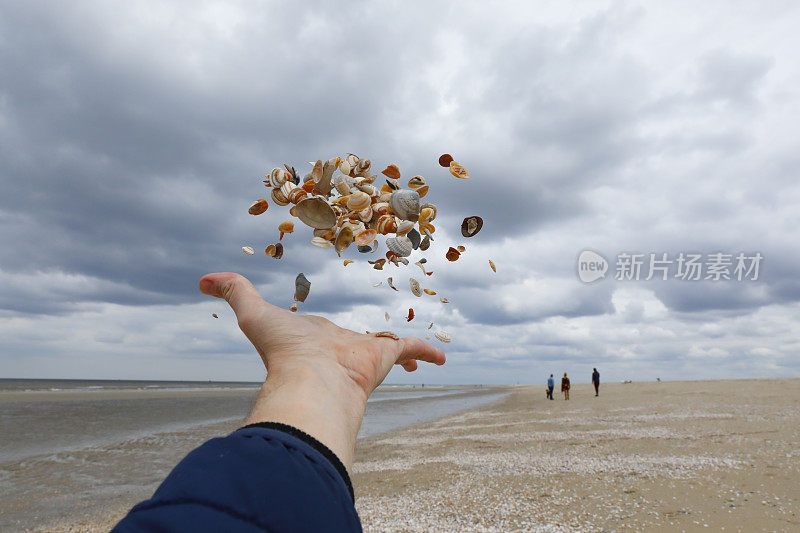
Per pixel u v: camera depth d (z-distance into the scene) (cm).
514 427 1148
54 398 2408
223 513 34
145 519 32
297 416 60
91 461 819
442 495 518
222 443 44
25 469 754
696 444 710
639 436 833
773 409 1161
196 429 1249
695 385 2731
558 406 1820
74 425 1307
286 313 84
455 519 434
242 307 85
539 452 744
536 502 466
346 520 44
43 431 1178
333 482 47
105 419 1476
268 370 74
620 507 429
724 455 612
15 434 1120
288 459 44
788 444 665
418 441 1015
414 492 542
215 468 39
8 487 635
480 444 888
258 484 38
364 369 77
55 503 555
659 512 409
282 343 77
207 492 35
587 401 1980
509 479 570
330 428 60
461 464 690
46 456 862
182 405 2139
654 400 1716
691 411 1220
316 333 81
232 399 2642
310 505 40
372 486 589
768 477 492
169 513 32
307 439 52
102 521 487
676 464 577
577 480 538
